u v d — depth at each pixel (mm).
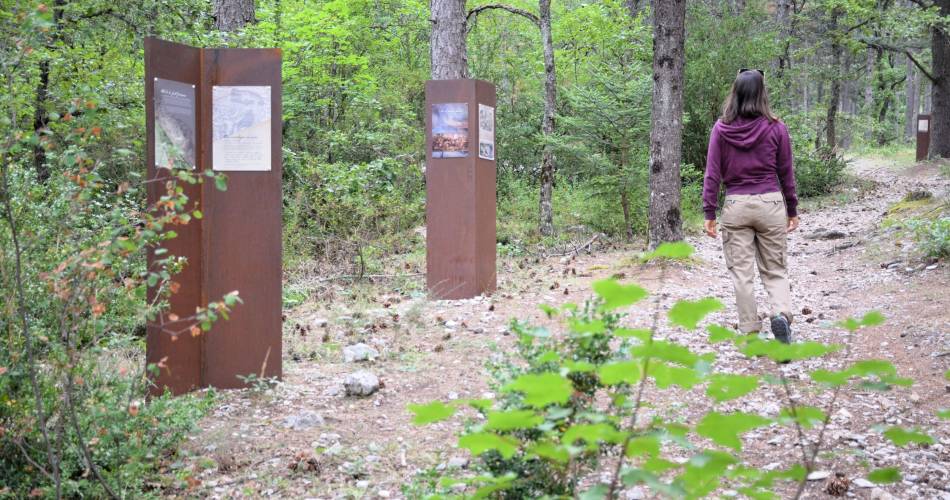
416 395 4820
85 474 2924
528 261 10992
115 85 8406
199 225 4836
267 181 4945
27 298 3037
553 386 1235
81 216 3217
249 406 4574
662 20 9727
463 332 6500
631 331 1443
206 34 9273
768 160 5438
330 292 8375
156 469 3543
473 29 19109
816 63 28844
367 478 3576
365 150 14438
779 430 4090
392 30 18250
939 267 8281
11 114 3129
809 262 10664
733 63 16453
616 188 12945
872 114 44062
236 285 4922
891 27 21953
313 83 14445
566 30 18844
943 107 24781
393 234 12055
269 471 3633
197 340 4867
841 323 1320
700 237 13312
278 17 15836
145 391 4055
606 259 10844
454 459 3674
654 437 1459
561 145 12805
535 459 2334
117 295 3254
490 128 8523
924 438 1369
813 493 3354
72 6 7828
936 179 21297
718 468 1395
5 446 3023
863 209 16359
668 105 9766
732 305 7555
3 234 2990
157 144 4496
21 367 2949
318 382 5078
